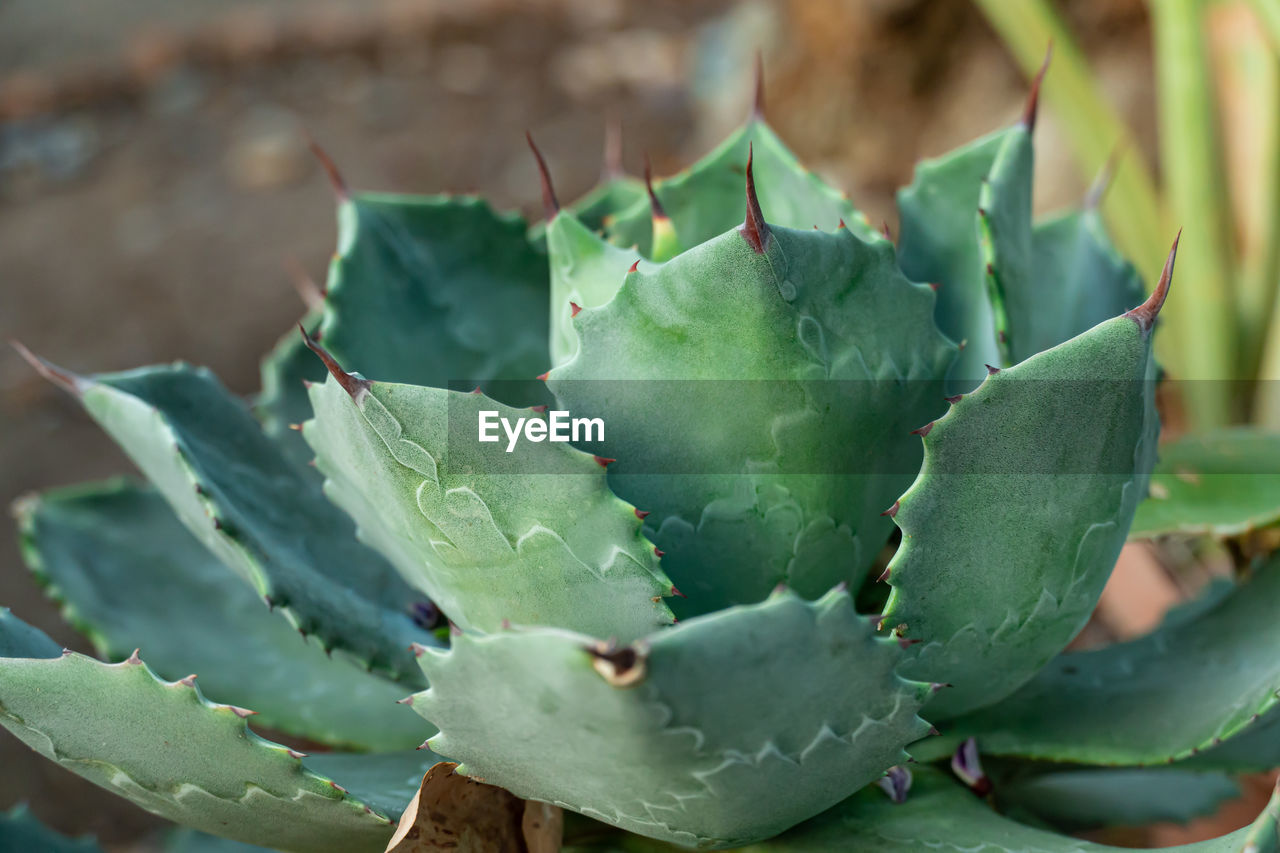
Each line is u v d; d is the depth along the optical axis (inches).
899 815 19.1
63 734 18.0
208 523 19.4
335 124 91.8
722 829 17.7
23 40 108.6
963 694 19.1
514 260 23.0
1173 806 22.6
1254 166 33.6
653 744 16.5
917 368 19.1
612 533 17.8
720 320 18.0
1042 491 18.0
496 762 17.5
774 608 16.2
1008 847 18.6
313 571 20.6
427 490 17.8
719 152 21.6
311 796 18.0
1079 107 30.9
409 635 21.0
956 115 49.3
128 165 88.4
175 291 72.6
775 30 71.6
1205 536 21.6
